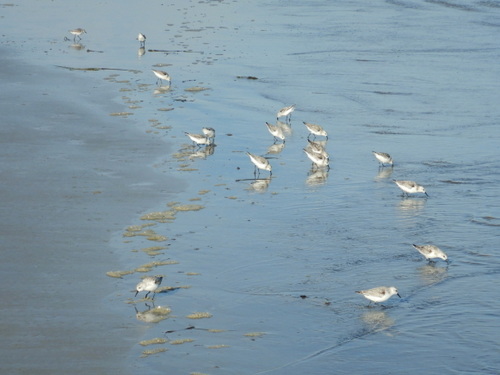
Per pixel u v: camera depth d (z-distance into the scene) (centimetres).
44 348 1991
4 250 2570
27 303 2223
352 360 1988
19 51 5984
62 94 4681
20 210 2908
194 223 2867
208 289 2362
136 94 4772
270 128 3894
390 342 2081
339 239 2778
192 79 5234
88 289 2327
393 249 2700
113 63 5681
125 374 1888
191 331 2111
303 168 3578
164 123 4166
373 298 2252
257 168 3538
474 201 3166
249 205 3080
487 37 6856
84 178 3278
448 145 3919
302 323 2175
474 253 2667
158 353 1988
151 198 3094
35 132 3884
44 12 7919
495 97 4850
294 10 8425
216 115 4375
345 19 7825
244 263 2553
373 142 3981
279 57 6031
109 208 2967
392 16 7988
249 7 8588
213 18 7831
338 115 4453
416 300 2323
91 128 4000
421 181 3416
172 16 7888
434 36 6919
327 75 5422
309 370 1934
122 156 3594
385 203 3147
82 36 6712
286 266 2542
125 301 2264
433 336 2114
